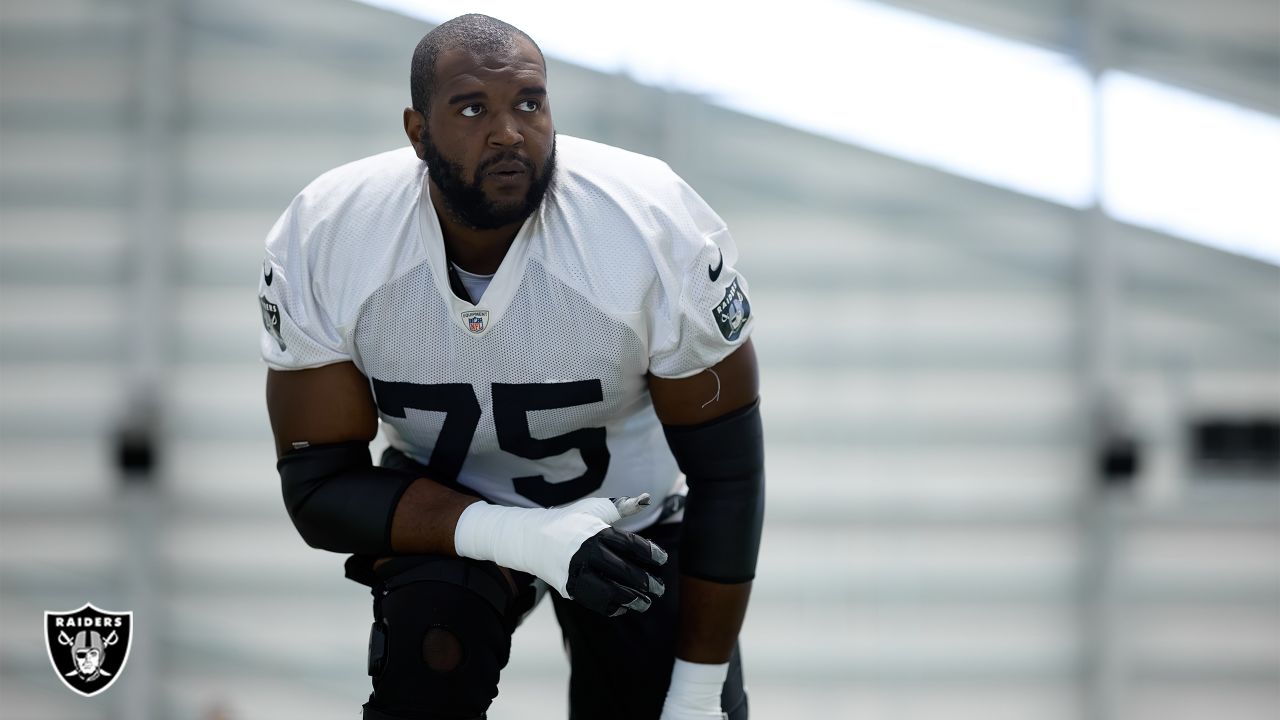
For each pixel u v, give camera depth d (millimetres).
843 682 15469
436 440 5324
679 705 5398
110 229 15438
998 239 15383
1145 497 15477
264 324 5188
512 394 5121
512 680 14992
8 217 15414
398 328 5000
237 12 15344
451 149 4691
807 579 15461
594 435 5414
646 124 14992
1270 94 14984
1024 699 15516
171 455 15367
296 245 5098
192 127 15391
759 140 15180
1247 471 15406
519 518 4812
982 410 15477
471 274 5039
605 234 4980
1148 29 14992
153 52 15344
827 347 15469
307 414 5098
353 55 15320
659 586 4711
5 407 15367
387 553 5031
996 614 15508
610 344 4984
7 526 15359
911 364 15484
